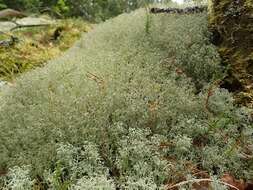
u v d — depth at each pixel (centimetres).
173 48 539
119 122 388
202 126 402
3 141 383
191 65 511
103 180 307
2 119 424
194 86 491
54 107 413
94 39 673
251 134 403
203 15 596
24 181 315
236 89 470
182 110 424
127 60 534
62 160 344
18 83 488
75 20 1026
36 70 527
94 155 341
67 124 381
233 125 408
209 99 442
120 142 362
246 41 482
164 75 496
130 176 334
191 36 549
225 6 521
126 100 421
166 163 342
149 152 350
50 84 474
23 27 917
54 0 1245
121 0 1351
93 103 416
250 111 423
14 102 454
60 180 324
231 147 378
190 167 353
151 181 317
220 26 520
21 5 1154
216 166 366
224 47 506
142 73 484
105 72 489
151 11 668
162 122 399
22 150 365
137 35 597
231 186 327
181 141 364
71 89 448
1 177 340
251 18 483
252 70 461
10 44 725
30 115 409
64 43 852
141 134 372
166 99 439
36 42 781
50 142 370
